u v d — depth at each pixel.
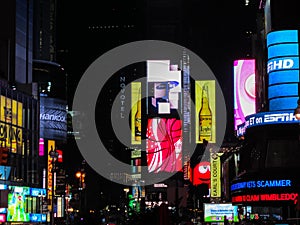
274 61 92.75
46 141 141.00
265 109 101.88
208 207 87.88
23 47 118.06
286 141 84.31
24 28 119.06
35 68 148.62
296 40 91.94
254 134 86.81
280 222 54.62
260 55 111.25
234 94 118.06
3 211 81.56
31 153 99.38
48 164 129.62
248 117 88.62
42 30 156.12
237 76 118.19
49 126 142.75
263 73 105.69
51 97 147.00
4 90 90.50
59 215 131.00
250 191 82.19
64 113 149.50
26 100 98.94
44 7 158.00
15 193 90.19
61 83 150.88
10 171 90.12
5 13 114.31
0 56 108.19
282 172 80.62
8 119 91.38
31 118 100.25
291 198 79.38
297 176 79.94
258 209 101.81
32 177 99.25
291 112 84.50
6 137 90.19
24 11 119.44
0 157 30.02
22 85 106.44
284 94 91.44
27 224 93.94
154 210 39.88
